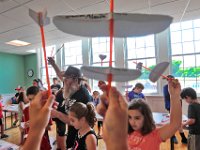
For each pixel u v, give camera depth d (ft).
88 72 0.85
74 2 9.07
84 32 0.86
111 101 0.83
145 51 17.31
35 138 0.97
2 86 22.62
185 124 6.93
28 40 16.62
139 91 11.91
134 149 3.86
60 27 0.86
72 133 5.24
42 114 0.98
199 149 6.69
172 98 2.22
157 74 0.99
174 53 16.03
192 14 11.85
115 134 0.80
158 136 3.75
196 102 7.03
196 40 15.20
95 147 4.29
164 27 0.83
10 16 10.52
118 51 17.99
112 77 0.83
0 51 22.26
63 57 22.38
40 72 24.29
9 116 20.90
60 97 5.53
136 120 3.91
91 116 4.66
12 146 5.34
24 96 10.94
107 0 9.02
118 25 0.82
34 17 0.98
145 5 9.89
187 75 15.51
